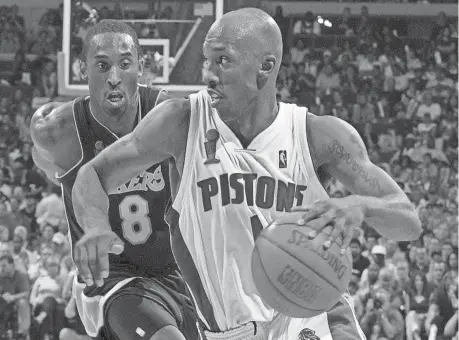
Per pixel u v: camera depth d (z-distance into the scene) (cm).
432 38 1764
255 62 276
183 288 393
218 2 926
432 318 1023
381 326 991
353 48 1742
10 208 1277
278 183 285
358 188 283
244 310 289
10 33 1795
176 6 920
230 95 277
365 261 1083
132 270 384
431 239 1154
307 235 256
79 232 394
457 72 1680
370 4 1853
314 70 1691
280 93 1644
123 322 362
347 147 284
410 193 1330
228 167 285
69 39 948
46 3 1922
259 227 283
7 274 1052
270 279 259
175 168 302
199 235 288
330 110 1596
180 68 909
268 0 1878
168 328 352
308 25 1803
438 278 1065
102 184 288
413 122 1541
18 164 1423
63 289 1043
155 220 382
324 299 260
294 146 288
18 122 1578
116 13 954
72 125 384
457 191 1369
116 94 365
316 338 289
